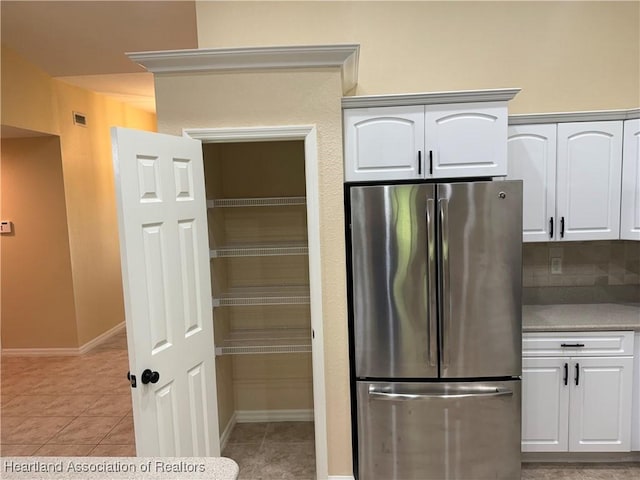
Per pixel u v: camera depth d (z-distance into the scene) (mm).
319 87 2221
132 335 1768
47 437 3006
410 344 2289
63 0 3078
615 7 2826
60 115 4441
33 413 3359
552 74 2875
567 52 2861
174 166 2018
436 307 2248
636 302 2936
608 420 2494
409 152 2426
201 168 2223
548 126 2621
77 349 4633
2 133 4160
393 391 2322
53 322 4613
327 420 2393
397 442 2348
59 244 4516
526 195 2668
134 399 1791
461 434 2318
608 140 2611
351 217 2283
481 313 2254
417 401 2303
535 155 2641
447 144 2414
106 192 5266
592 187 2646
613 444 2506
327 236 2297
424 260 2234
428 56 2879
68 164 4539
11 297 4617
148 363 1843
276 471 2609
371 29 2867
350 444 2408
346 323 2338
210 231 2719
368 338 2314
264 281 3131
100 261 5086
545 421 2514
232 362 3199
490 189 2182
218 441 2373
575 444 2520
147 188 1847
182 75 2227
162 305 1930
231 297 2742
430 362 2289
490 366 2285
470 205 2195
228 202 2654
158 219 1905
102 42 3672
